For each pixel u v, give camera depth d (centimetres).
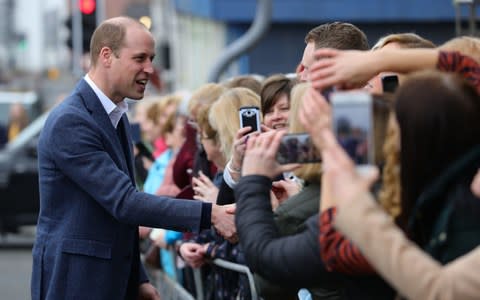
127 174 663
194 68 3534
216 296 796
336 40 631
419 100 383
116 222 643
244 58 2859
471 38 487
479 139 383
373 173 372
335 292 490
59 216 644
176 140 1033
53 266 639
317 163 455
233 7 2950
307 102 397
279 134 432
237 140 597
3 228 2011
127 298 667
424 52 438
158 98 1234
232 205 626
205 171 830
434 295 355
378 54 434
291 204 474
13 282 1628
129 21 664
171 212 626
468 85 388
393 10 2744
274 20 2830
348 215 366
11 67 8275
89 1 2219
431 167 386
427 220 392
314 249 409
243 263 721
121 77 656
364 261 395
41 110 2314
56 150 636
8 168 1977
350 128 377
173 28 3712
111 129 652
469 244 379
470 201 379
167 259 998
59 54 6875
